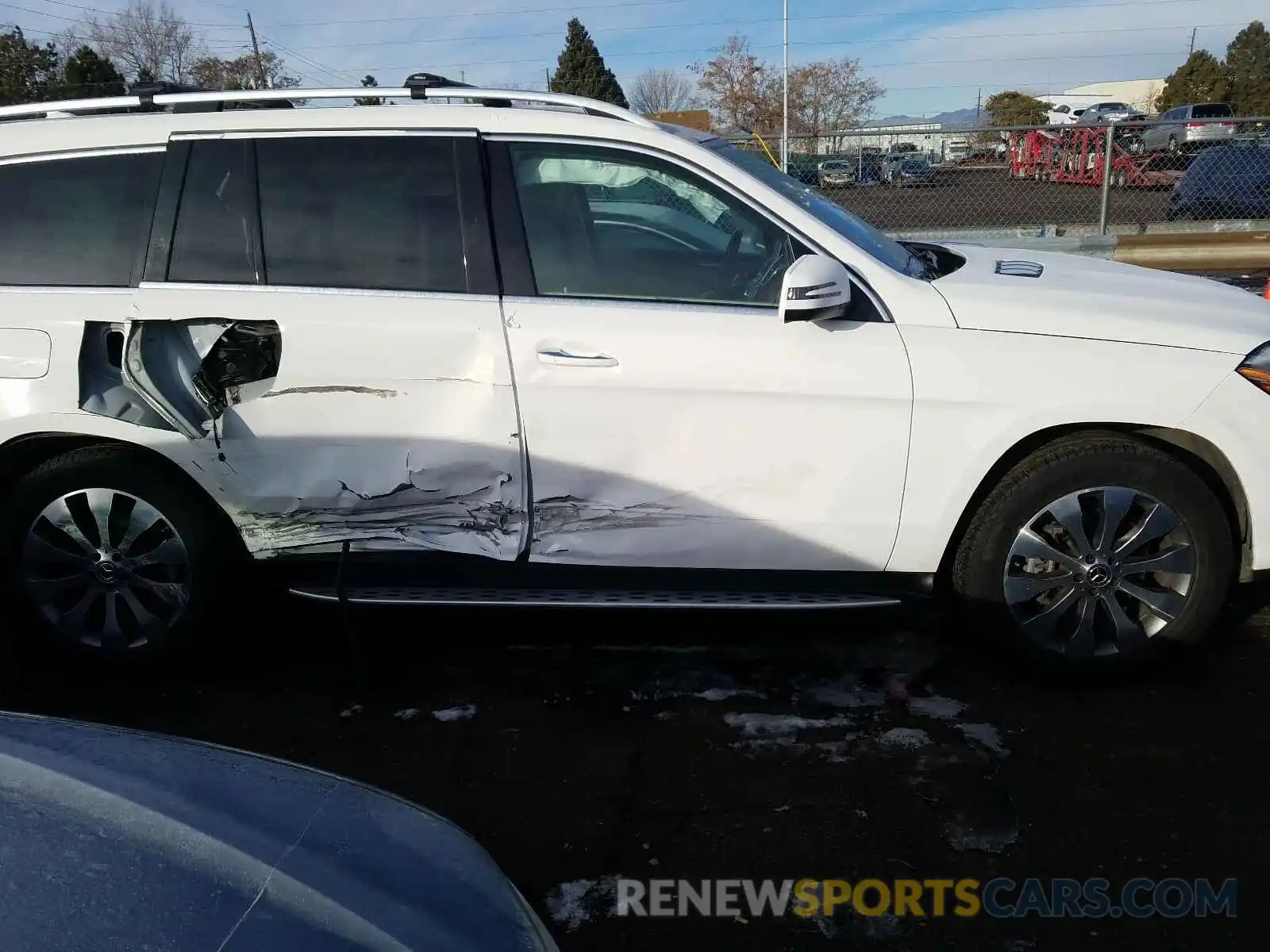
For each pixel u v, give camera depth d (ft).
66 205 11.35
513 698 11.59
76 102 11.58
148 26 146.61
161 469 11.49
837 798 9.60
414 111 11.17
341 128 11.13
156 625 11.85
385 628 13.38
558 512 10.97
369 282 10.91
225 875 5.21
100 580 11.76
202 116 11.37
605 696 11.56
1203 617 10.91
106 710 11.56
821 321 10.46
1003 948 7.82
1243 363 10.34
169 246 11.13
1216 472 10.84
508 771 10.19
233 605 12.26
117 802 5.65
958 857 8.79
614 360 10.50
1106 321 10.50
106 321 11.01
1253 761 9.93
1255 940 7.81
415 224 10.95
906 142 37.96
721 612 13.55
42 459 11.98
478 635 13.11
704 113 75.41
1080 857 8.74
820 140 38.29
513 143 11.01
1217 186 35.94
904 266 11.51
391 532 11.27
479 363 10.66
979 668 11.90
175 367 11.06
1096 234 36.17
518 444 10.77
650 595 11.19
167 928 4.78
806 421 10.54
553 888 8.56
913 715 10.94
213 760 6.39
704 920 8.16
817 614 13.43
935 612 13.41
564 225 10.88
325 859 5.52
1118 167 37.01
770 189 10.85
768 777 9.95
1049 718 10.79
